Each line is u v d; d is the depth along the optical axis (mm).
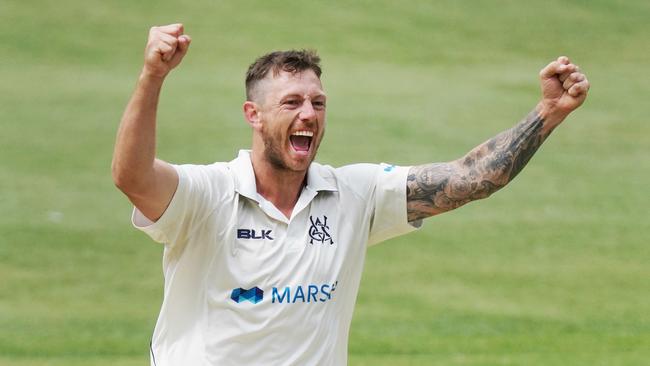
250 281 14156
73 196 59375
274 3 99562
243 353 14156
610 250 53906
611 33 97375
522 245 54469
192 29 92375
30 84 79375
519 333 40812
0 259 50156
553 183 64438
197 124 71000
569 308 45031
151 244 53344
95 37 89875
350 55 89000
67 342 38562
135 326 41625
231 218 14297
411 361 35594
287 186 14664
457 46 92750
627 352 37531
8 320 41781
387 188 15258
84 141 68500
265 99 14352
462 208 60156
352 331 40562
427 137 70250
